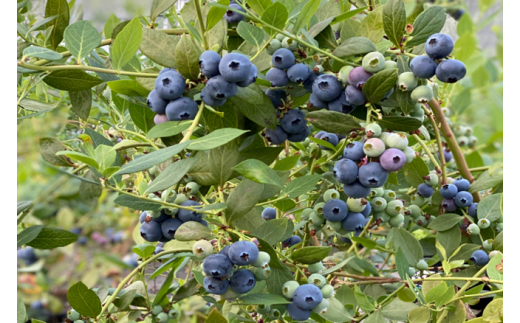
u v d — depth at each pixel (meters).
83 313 0.47
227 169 0.45
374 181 0.43
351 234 0.61
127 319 0.56
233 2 0.48
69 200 1.07
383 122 0.44
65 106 0.71
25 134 0.89
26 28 0.49
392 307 0.50
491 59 0.72
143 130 0.50
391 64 0.44
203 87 0.43
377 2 0.52
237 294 0.42
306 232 0.57
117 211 1.34
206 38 0.43
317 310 0.44
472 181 0.56
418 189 0.56
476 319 0.47
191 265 0.61
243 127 0.46
